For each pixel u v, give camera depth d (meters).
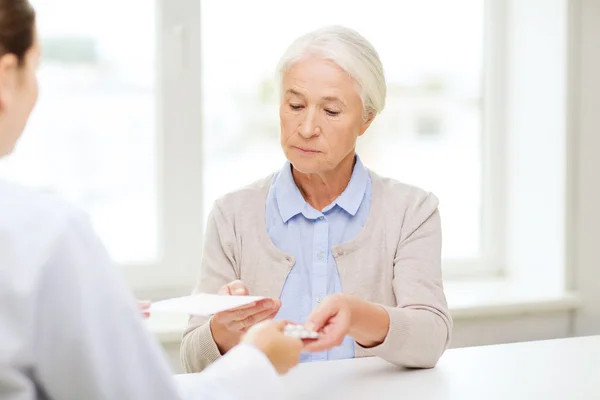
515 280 2.69
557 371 1.24
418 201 1.48
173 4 2.30
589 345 1.41
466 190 2.73
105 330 0.67
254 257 1.47
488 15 2.68
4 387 0.64
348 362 1.30
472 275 2.72
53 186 2.25
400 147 2.62
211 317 1.34
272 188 1.53
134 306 0.70
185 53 2.31
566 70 2.42
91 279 0.67
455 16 2.65
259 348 0.89
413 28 2.60
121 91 2.30
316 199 1.50
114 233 2.33
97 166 2.30
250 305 1.29
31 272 0.63
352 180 1.48
